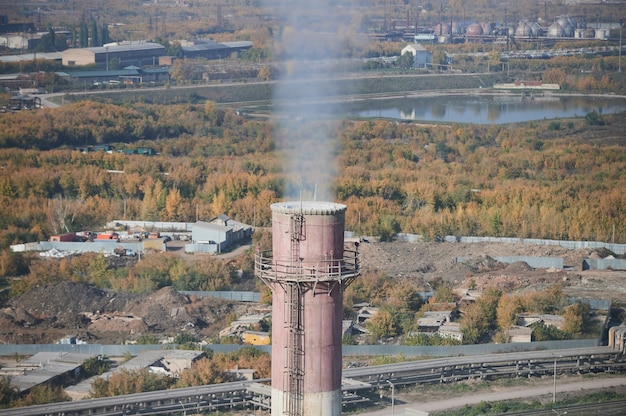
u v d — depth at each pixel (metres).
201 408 140.75
